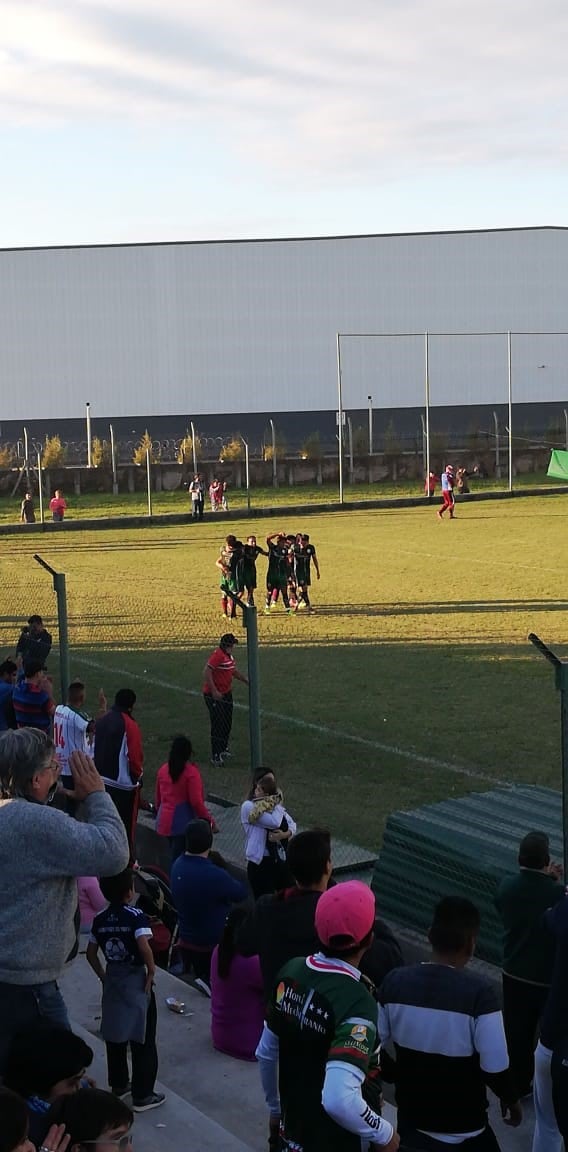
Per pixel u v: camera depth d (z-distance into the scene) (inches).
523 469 2474.2
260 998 265.4
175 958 345.1
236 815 461.7
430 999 171.8
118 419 3255.4
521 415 3339.1
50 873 168.4
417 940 332.5
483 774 533.6
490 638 861.2
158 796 425.4
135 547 1540.4
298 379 3287.4
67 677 528.7
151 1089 234.8
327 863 202.8
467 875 323.6
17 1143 125.0
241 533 1670.8
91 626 973.8
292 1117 155.7
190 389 3262.8
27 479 1862.7
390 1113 235.6
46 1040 152.2
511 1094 172.4
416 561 1298.0
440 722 631.2
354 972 153.8
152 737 625.9
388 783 522.6
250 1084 255.1
